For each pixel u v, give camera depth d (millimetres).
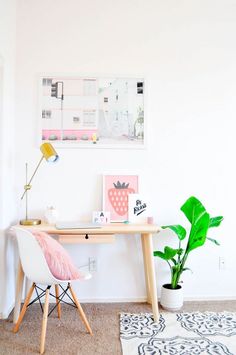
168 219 2693
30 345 1931
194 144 2719
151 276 2277
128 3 2701
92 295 2658
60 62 2652
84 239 2238
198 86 2729
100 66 2678
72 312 2418
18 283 2244
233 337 2033
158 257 2680
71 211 2650
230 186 2732
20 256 2010
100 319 2295
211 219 2490
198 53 2732
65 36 2660
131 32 2699
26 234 1902
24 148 2621
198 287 2711
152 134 2699
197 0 2738
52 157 2375
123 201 2645
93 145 2648
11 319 2295
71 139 2643
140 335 2047
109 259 2674
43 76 2631
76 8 2672
